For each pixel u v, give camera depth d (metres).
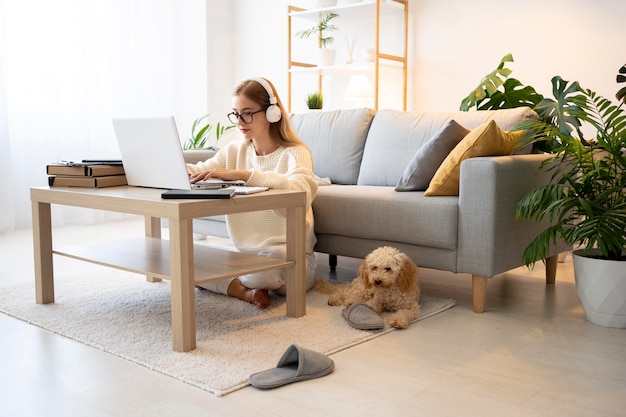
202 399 1.58
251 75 5.50
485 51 4.25
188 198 1.93
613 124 2.28
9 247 3.68
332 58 4.70
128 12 4.89
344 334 2.05
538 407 1.54
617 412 1.52
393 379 1.71
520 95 3.60
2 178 4.14
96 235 4.16
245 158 2.60
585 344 2.01
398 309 2.31
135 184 2.36
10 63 4.23
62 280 2.81
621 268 2.14
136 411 1.51
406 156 3.10
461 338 2.06
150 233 2.71
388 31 4.67
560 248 2.77
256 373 1.70
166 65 5.19
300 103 5.23
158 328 2.13
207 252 2.35
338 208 2.67
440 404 1.55
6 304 2.42
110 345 1.96
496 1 4.18
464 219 2.34
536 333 2.12
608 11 3.77
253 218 2.52
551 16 3.98
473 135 2.47
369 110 3.44
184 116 5.36
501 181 2.29
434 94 4.50
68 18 4.49
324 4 4.59
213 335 2.04
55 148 4.46
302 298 2.25
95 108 4.72
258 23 5.40
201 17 5.30
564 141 2.34
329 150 3.42
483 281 2.35
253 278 2.38
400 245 2.54
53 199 2.29
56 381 1.70
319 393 1.62
